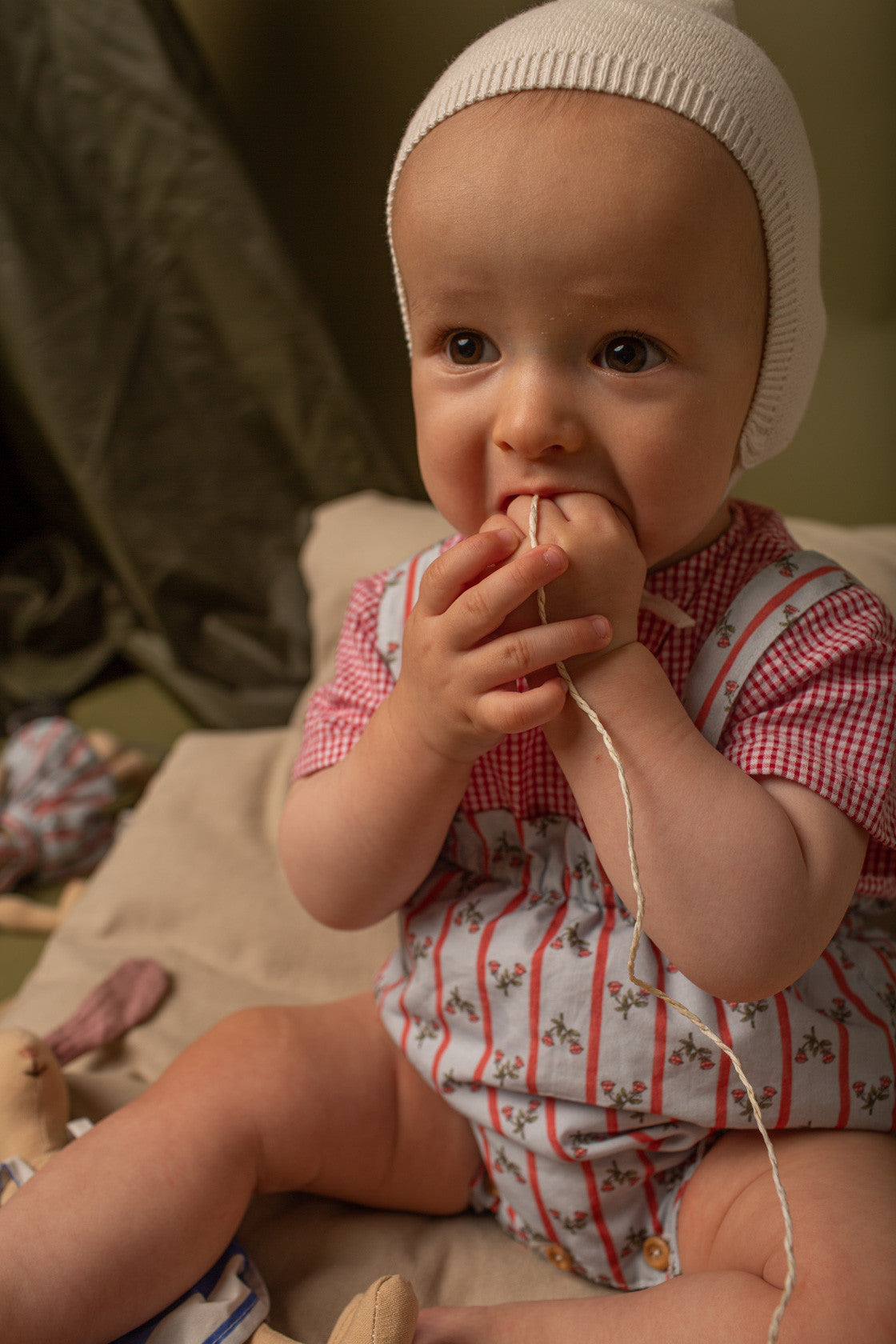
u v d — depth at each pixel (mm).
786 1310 600
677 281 590
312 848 776
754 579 722
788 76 1292
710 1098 701
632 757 635
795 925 637
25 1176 777
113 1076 940
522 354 615
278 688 1758
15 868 1448
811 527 1203
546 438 610
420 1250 797
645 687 639
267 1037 797
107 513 1731
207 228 1625
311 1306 740
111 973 1049
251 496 1756
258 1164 747
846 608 706
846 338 1361
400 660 808
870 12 1229
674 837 628
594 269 583
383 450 1723
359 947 1080
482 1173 832
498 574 604
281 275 1637
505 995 742
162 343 1686
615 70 599
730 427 651
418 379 671
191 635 1804
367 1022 835
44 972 1104
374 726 729
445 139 623
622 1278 759
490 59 626
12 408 1838
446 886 812
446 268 612
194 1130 728
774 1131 722
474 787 773
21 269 1631
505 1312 670
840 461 1415
